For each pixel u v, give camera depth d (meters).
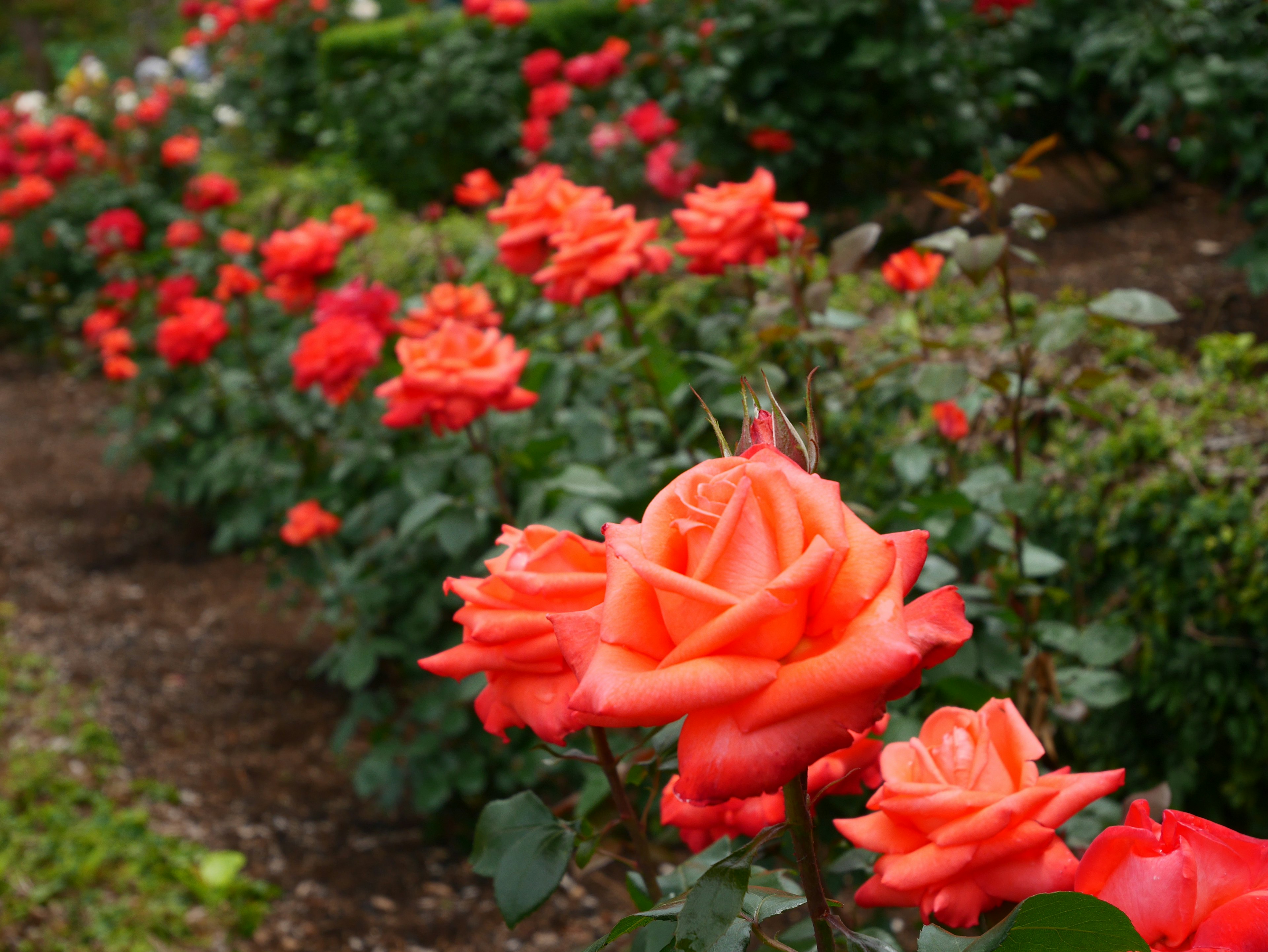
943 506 1.80
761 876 0.96
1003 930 0.66
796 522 0.63
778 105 4.34
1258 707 2.06
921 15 4.17
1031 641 1.90
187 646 3.95
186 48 9.54
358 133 7.41
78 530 4.94
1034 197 4.59
